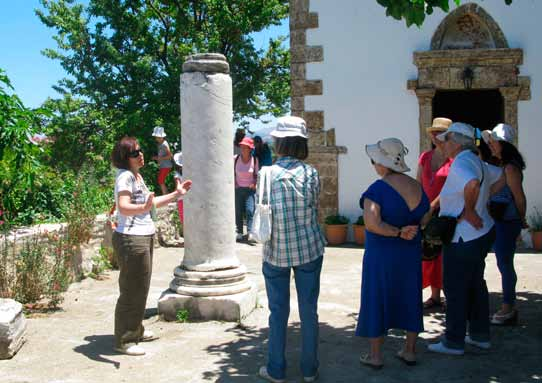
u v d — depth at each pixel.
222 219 5.70
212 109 5.59
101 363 4.42
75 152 16.98
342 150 10.37
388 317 4.24
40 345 4.82
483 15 9.80
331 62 10.38
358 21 10.23
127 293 4.57
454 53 9.78
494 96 12.66
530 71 9.72
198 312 5.55
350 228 10.45
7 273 6.12
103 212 8.46
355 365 4.40
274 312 4.01
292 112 10.59
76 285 7.01
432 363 4.42
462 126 4.58
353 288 6.93
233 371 4.27
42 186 7.77
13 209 7.23
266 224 3.84
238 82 18.89
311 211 3.95
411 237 4.10
